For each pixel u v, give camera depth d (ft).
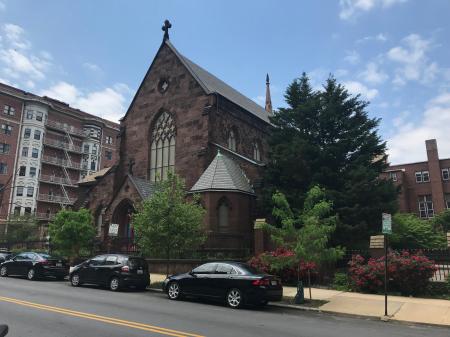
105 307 40.70
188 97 112.47
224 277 45.83
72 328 29.66
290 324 35.40
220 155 97.76
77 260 88.22
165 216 60.90
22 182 221.25
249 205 92.43
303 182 86.99
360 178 80.64
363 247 80.64
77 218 87.76
